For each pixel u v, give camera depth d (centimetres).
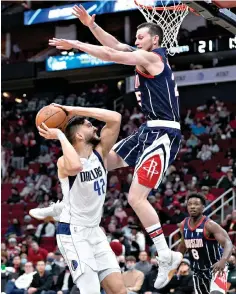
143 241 1229
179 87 2212
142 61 469
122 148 511
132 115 2134
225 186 1540
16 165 2114
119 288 513
